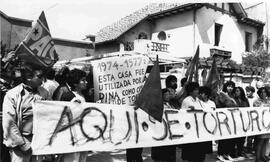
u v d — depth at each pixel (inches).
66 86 188.7
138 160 237.8
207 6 774.5
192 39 741.3
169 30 796.0
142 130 204.1
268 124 289.1
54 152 165.6
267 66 819.4
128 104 216.8
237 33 874.8
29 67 162.2
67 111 173.0
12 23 612.4
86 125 180.4
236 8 859.4
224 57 751.7
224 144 283.9
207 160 285.1
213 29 794.8
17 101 153.6
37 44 187.6
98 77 219.5
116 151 313.4
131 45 774.5
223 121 254.7
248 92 329.4
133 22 820.0
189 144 234.8
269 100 311.7
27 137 157.6
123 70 218.2
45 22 191.6
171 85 250.4
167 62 462.9
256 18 971.9
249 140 327.9
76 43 772.6
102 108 188.4
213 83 297.0
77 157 177.9
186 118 229.3
